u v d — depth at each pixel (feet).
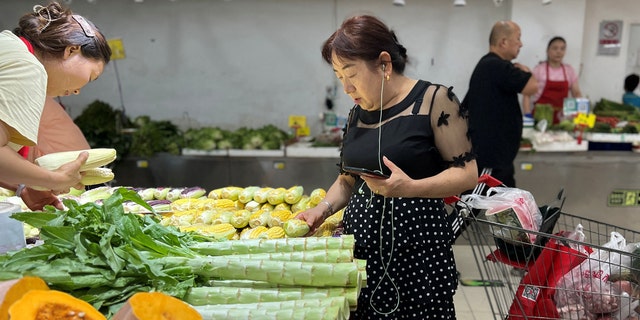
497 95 13.03
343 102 19.60
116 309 4.28
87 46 5.48
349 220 6.33
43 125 9.71
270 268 4.77
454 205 6.70
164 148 16.66
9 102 4.83
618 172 15.76
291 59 19.38
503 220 6.14
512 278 9.02
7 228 5.11
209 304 4.61
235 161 16.53
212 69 19.54
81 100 19.80
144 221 5.33
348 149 6.30
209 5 18.98
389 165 5.49
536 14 17.98
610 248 5.32
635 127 16.37
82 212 4.85
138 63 19.51
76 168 5.35
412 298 6.04
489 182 6.63
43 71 5.11
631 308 5.67
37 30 5.24
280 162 16.43
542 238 6.16
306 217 6.89
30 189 6.01
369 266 6.11
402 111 5.88
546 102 18.16
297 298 4.68
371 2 18.81
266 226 7.70
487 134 13.15
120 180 16.76
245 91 19.71
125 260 4.49
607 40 19.08
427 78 19.38
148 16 19.07
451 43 19.01
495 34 13.57
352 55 5.51
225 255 5.13
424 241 5.97
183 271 4.74
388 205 5.97
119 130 17.28
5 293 3.56
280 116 19.90
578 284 5.77
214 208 8.28
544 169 15.79
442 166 6.00
